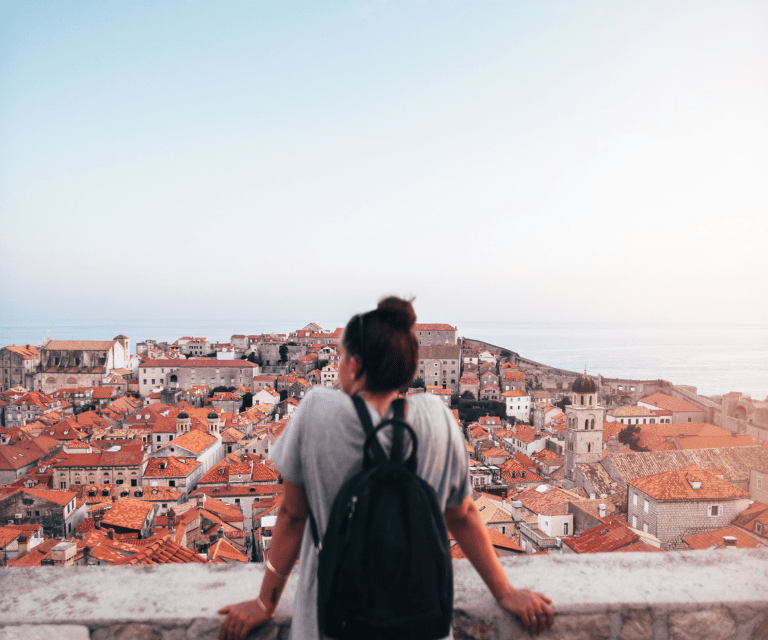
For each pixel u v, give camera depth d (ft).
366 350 8.06
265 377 504.84
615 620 10.62
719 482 127.03
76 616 10.19
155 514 191.83
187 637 10.17
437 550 7.41
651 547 99.30
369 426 7.89
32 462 269.44
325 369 483.92
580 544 109.40
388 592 7.06
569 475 217.15
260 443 327.88
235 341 648.38
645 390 337.52
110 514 173.47
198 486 241.14
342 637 7.38
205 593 11.00
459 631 10.34
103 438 323.37
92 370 511.40
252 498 233.96
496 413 426.92
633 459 199.82
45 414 372.79
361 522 7.24
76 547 114.11
